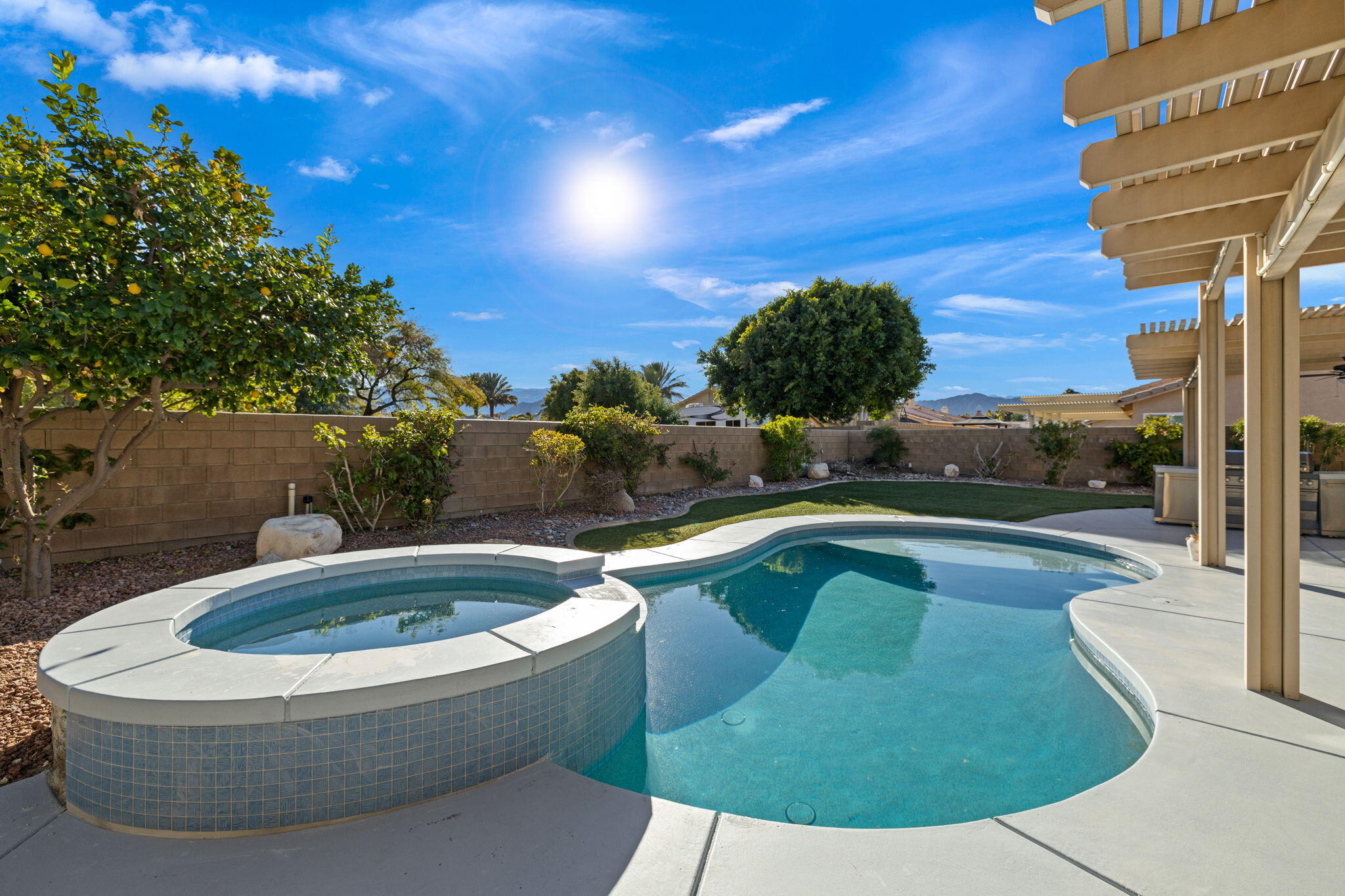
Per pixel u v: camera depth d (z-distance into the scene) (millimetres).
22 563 4625
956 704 3641
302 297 5133
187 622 3203
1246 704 2959
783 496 12805
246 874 1841
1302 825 2021
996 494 13195
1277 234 2828
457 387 22359
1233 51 2109
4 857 1924
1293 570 3025
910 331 22188
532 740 2525
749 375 23891
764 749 3129
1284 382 3059
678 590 6012
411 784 2223
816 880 1780
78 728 2156
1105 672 3861
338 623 3842
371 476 7391
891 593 5988
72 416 5477
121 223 4270
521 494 9672
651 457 11523
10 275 3482
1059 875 1784
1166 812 2104
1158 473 9062
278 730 2066
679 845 1965
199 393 5098
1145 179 3334
